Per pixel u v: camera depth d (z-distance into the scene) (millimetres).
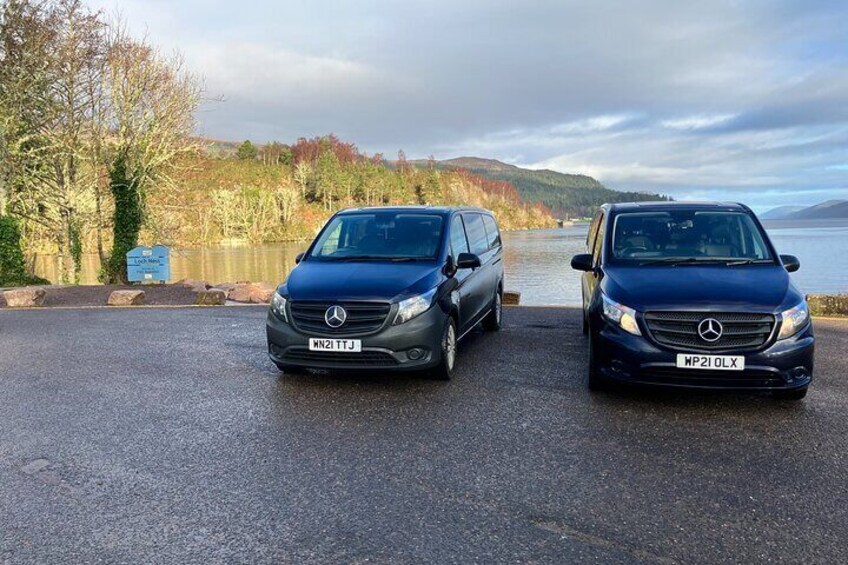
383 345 5207
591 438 4184
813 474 3566
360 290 5359
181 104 24484
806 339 4562
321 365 5352
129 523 3033
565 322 9297
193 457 3902
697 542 2811
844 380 5656
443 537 2861
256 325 9094
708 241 5797
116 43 23125
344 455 3916
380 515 3090
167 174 25062
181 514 3123
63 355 7086
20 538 2893
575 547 2768
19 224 21016
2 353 7270
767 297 4676
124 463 3811
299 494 3344
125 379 5910
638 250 5812
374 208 7191
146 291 14586
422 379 5832
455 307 6039
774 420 4531
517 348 7309
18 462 3832
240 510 3158
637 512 3105
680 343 4586
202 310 11039
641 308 4711
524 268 43844
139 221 21766
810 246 72750
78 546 2814
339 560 2666
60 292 14609
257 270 44875
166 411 4883
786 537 2855
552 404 4977
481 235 8016
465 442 4129
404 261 6102
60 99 22250
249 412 4840
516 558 2672
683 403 4961
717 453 3898
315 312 5367
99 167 23484
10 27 21250
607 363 4867
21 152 21875
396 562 2646
